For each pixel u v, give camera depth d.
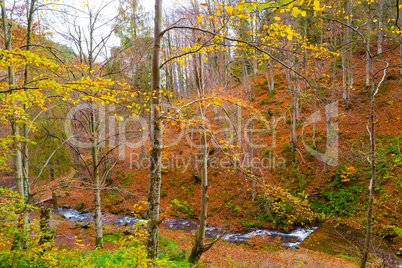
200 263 8.19
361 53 18.38
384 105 14.77
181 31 8.48
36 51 7.00
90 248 9.83
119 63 8.80
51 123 11.47
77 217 15.96
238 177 16.23
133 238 4.52
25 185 6.80
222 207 15.08
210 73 11.28
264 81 22.91
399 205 9.88
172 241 10.98
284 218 12.66
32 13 6.77
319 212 12.46
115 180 19.28
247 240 11.66
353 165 13.26
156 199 4.46
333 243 10.32
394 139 12.57
